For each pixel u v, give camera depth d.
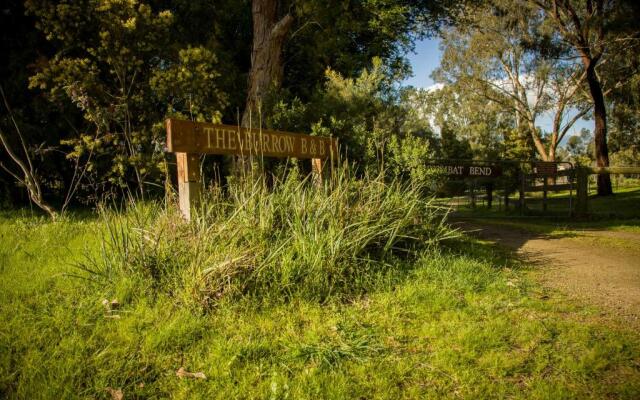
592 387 2.22
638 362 2.49
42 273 3.68
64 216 6.45
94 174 9.09
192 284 3.06
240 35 12.39
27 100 9.02
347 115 7.11
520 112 36.94
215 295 3.08
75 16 7.51
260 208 3.93
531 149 37.59
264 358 2.41
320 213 4.13
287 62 12.48
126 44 7.74
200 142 4.43
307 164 6.87
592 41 23.69
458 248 5.34
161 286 3.28
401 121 8.23
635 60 23.59
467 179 10.85
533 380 2.28
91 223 5.70
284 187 4.58
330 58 12.71
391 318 3.02
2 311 2.90
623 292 3.90
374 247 4.24
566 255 5.68
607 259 5.45
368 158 6.52
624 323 3.09
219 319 2.85
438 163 10.15
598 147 21.77
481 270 4.26
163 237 3.64
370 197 4.84
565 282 4.24
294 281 3.35
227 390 2.11
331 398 2.06
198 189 4.39
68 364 2.25
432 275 3.92
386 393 2.13
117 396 2.04
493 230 8.28
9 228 5.45
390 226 4.50
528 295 3.69
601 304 3.52
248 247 3.56
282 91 7.75
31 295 3.25
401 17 14.52
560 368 2.41
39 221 6.11
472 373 2.32
